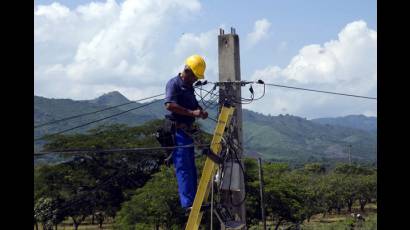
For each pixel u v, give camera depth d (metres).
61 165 42.53
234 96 10.32
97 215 49.94
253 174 37.78
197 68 8.92
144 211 35.47
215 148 9.41
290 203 41.72
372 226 51.88
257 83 10.37
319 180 84.19
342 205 86.94
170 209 35.25
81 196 42.53
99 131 48.19
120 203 42.81
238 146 10.15
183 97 8.97
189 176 8.94
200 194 8.94
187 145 8.81
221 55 10.55
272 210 41.22
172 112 8.91
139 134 45.81
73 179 42.44
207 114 8.94
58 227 56.22
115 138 43.66
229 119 9.86
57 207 41.78
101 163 42.69
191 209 8.82
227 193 9.98
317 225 56.84
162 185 35.41
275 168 43.78
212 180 9.22
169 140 8.99
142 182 42.25
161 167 38.09
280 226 45.94
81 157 42.88
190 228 8.80
